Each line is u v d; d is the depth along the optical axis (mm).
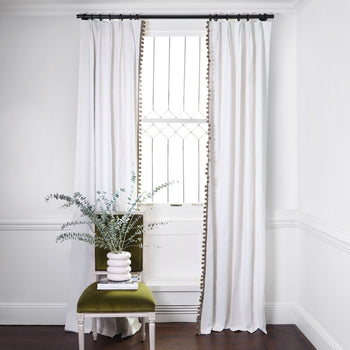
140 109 4078
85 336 3910
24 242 4125
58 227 4117
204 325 3947
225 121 3982
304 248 3973
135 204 3771
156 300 4121
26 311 4137
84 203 3990
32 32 4113
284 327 4105
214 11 4082
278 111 4180
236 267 4020
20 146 4125
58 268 4137
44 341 3771
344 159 3053
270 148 4180
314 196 3693
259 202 3984
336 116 3193
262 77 4008
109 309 3207
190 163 4348
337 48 3172
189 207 4277
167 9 4070
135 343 3744
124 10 4082
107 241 3574
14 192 4129
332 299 3303
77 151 3998
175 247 4246
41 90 4117
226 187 3984
